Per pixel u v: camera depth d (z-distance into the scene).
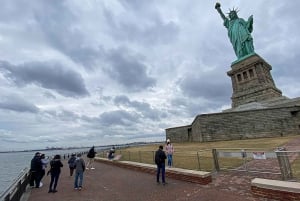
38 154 13.18
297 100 44.06
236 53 67.25
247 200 7.46
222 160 15.72
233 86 63.38
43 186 12.97
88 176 16.28
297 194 6.53
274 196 7.11
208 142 37.22
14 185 8.01
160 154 11.63
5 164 81.69
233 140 36.97
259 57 57.97
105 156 36.91
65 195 10.32
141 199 8.77
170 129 54.34
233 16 70.62
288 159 9.30
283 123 39.88
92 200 9.13
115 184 12.31
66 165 28.50
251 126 39.75
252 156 11.07
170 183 11.35
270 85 53.75
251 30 66.94
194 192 9.14
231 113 40.44
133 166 17.78
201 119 39.50
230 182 10.22
